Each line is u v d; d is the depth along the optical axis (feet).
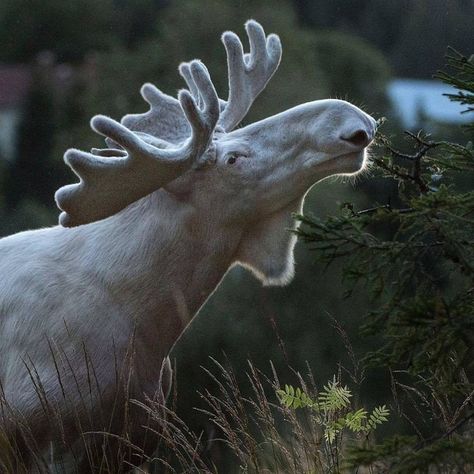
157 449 34.94
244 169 33.63
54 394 33.09
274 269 34.32
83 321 33.71
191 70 33.60
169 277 34.19
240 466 33.01
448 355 27.96
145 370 34.24
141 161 32.94
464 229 28.37
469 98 29.96
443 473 28.73
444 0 288.10
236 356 103.35
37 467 32.91
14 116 262.06
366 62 240.12
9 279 34.53
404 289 27.76
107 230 34.73
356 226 28.04
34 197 242.78
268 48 37.65
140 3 323.16
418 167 31.07
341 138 32.65
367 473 31.32
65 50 326.03
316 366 103.60
